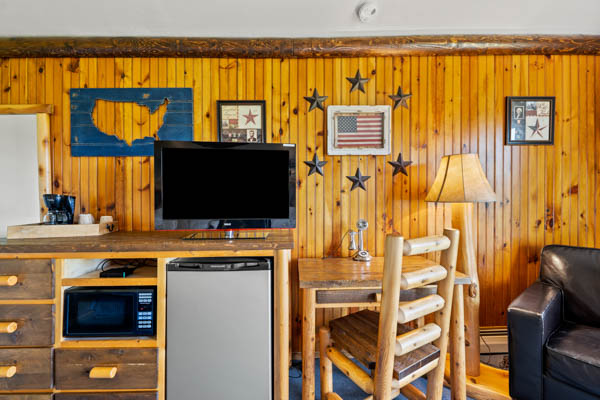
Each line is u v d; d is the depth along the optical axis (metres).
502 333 2.02
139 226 1.96
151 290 1.40
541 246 2.02
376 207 2.02
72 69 1.94
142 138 1.96
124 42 1.89
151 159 1.97
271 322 1.44
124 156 1.96
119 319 1.41
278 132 1.98
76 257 1.36
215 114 1.98
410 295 1.53
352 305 1.49
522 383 1.43
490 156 2.02
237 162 1.57
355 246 1.95
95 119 1.95
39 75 1.93
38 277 1.34
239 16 1.79
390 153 2.00
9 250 1.33
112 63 1.95
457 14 1.80
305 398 1.47
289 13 1.78
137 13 1.75
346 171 2.01
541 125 2.01
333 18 1.82
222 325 1.38
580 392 1.26
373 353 1.17
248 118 1.96
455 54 2.00
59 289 1.36
